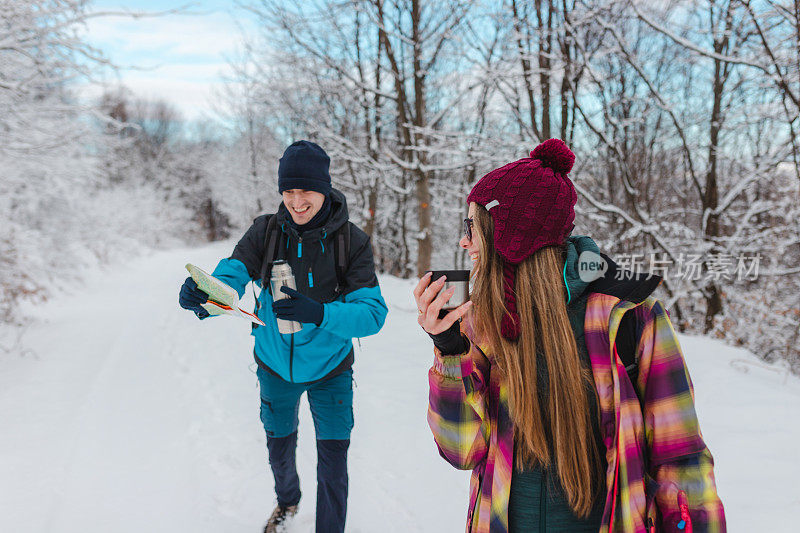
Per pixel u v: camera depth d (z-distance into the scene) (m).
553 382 1.15
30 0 5.89
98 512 2.86
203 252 29.75
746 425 3.70
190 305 1.89
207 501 2.98
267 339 2.32
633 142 12.63
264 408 2.45
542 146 1.23
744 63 7.23
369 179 16.47
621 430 1.10
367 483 3.17
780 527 2.53
